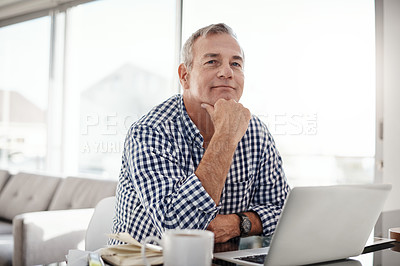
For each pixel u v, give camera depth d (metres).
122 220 1.22
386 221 1.46
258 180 1.36
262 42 2.71
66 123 3.70
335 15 2.50
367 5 2.42
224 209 1.30
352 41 2.46
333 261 0.92
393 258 0.96
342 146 2.51
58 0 3.78
